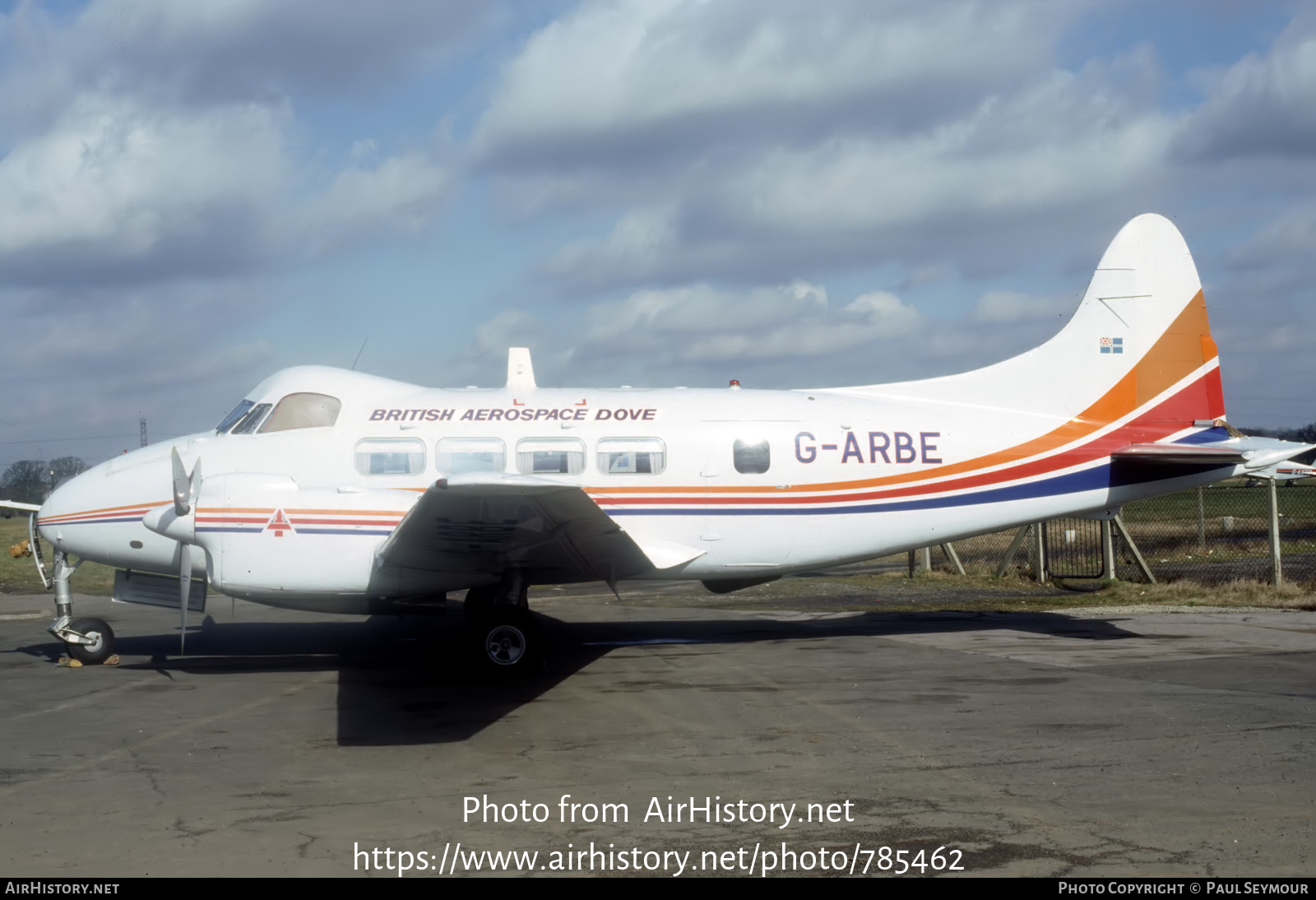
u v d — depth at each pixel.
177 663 10.84
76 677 10.03
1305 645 11.05
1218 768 6.36
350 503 9.85
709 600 16.92
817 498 11.55
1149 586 16.72
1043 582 18.25
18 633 13.58
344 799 5.95
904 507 11.73
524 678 9.78
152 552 11.04
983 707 8.19
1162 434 12.29
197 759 6.88
